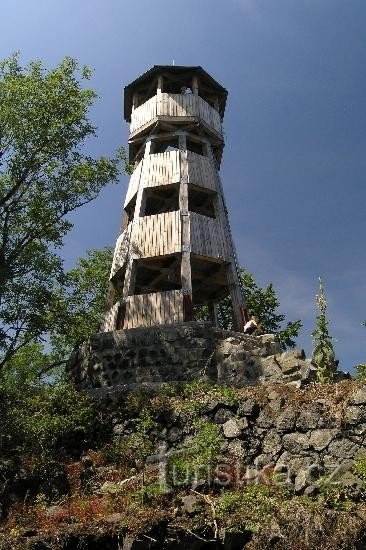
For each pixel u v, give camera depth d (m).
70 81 19.38
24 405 14.29
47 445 13.22
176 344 16.19
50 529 9.72
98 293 26.50
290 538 8.98
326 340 13.88
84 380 16.92
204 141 21.47
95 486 11.84
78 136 19.22
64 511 10.48
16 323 17.58
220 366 15.70
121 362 16.36
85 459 12.91
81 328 20.03
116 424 13.94
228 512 9.63
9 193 18.45
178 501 10.13
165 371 15.89
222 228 19.66
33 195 19.27
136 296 17.70
